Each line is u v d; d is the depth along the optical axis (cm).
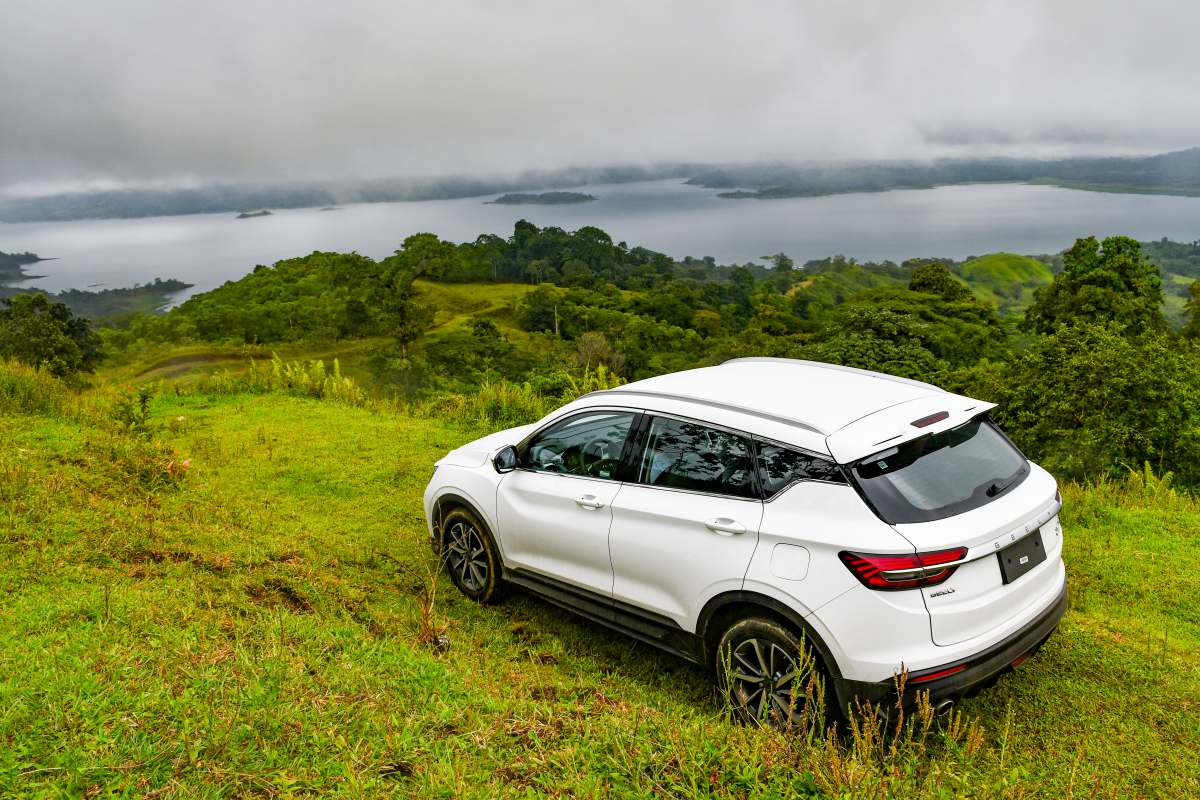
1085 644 451
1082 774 333
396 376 8694
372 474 817
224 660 345
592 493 432
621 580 419
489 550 506
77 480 648
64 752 256
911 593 313
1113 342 1722
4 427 795
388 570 566
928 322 9006
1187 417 1551
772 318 14725
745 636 357
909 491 332
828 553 328
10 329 8250
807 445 348
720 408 391
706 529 373
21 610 386
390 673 365
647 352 12912
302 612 457
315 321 14962
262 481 791
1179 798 319
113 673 315
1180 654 442
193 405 1235
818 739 304
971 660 321
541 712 335
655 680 427
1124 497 730
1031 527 346
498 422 1132
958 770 324
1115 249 5941
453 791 262
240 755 269
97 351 10019
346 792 256
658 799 268
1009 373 1992
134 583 456
